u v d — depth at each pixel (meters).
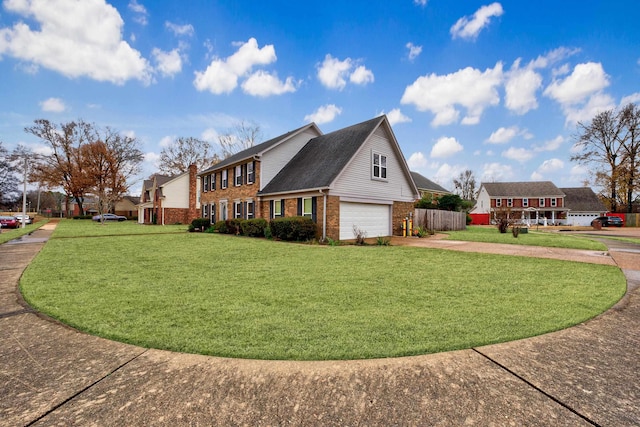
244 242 13.46
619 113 34.72
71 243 12.98
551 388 2.33
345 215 14.36
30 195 72.94
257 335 3.32
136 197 63.00
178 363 2.72
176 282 5.84
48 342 3.18
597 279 6.17
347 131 17.27
